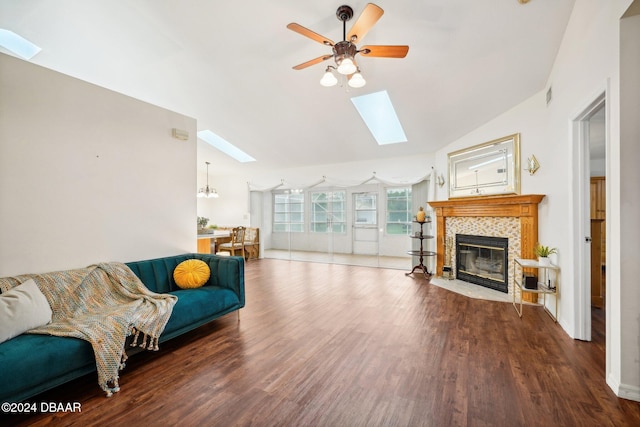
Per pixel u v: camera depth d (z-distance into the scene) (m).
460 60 3.25
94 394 1.97
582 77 2.50
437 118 4.51
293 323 3.20
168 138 3.51
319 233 7.78
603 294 3.85
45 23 3.29
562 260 3.08
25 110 2.39
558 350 2.53
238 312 3.28
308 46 3.39
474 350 2.54
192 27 3.23
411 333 2.90
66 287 2.42
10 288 2.20
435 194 5.84
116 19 3.21
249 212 8.41
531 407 1.79
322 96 4.41
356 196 7.36
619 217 1.91
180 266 3.23
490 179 4.39
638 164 1.86
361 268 6.42
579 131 2.77
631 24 1.88
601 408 1.78
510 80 3.48
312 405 1.83
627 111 1.88
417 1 2.59
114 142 2.99
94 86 2.84
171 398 1.92
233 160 7.61
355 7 2.70
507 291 4.23
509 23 2.72
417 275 5.61
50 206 2.53
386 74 3.69
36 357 1.76
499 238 4.32
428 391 1.96
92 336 2.00
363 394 1.94
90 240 2.79
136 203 3.18
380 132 5.73
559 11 2.63
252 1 2.80
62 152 2.61
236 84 4.31
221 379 2.13
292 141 6.10
